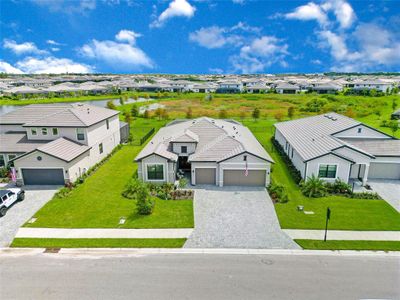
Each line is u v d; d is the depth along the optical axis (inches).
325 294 518.9
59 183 1064.2
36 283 551.2
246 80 6348.4
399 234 719.7
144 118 2506.2
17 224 773.9
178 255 639.8
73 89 4660.4
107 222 781.3
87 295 518.6
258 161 1012.5
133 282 552.4
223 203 901.8
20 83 6250.0
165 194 939.3
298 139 1291.8
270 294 519.2
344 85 5206.7
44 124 1196.5
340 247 665.6
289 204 892.0
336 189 984.3
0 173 1141.7
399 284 543.8
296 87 4746.6
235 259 624.4
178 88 5526.6
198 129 1259.8
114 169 1242.6
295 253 645.3
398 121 2113.7
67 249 662.5
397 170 1095.0
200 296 514.9
